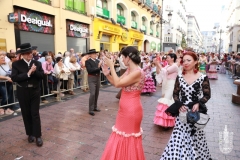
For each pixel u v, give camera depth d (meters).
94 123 4.55
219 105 6.28
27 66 3.40
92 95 5.08
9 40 8.78
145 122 4.69
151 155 3.21
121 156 2.32
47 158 3.08
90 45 15.09
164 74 4.22
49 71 6.39
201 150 2.46
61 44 12.05
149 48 28.00
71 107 5.80
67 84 7.41
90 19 14.69
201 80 2.38
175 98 2.47
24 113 3.49
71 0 12.84
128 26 20.97
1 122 4.55
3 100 5.28
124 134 2.32
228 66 17.81
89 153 3.24
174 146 2.38
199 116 2.25
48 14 11.05
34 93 3.41
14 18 8.67
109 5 17.42
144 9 25.41
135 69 2.30
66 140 3.69
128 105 2.32
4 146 3.45
